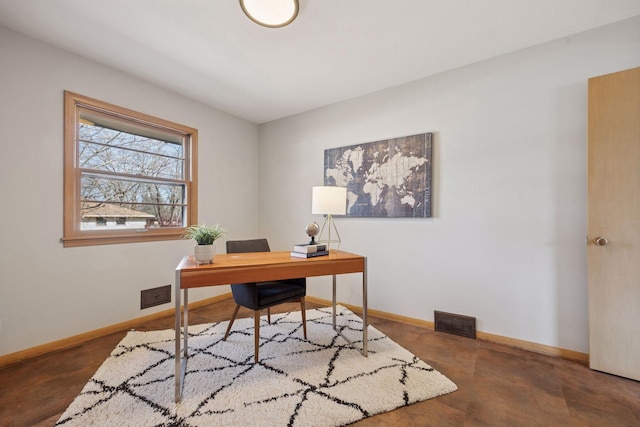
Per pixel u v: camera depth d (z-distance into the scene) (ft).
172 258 9.96
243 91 10.01
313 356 6.79
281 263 6.07
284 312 10.12
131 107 8.86
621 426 4.63
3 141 6.57
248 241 8.55
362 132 10.32
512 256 7.60
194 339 7.75
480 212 8.05
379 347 7.31
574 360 6.74
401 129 9.43
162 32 6.79
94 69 8.04
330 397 5.22
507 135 7.68
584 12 6.11
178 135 10.46
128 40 7.11
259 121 13.15
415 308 9.09
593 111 6.33
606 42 6.56
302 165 12.03
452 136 8.50
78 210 7.89
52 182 7.30
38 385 5.67
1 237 6.54
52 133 7.30
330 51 7.58
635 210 5.92
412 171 9.09
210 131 11.35
